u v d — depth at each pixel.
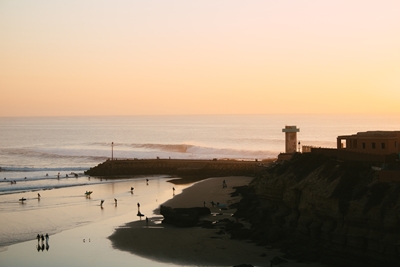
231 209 80.94
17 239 66.81
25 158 195.88
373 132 68.75
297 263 51.41
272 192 69.25
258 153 189.88
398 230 48.34
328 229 55.44
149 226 72.00
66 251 60.31
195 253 57.00
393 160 62.62
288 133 105.38
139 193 104.19
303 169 67.00
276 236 59.62
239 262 53.03
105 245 62.41
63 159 189.00
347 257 51.06
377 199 50.97
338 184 56.06
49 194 104.62
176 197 96.31
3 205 91.88
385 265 47.94
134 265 53.81
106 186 116.31
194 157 180.75
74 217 80.19
